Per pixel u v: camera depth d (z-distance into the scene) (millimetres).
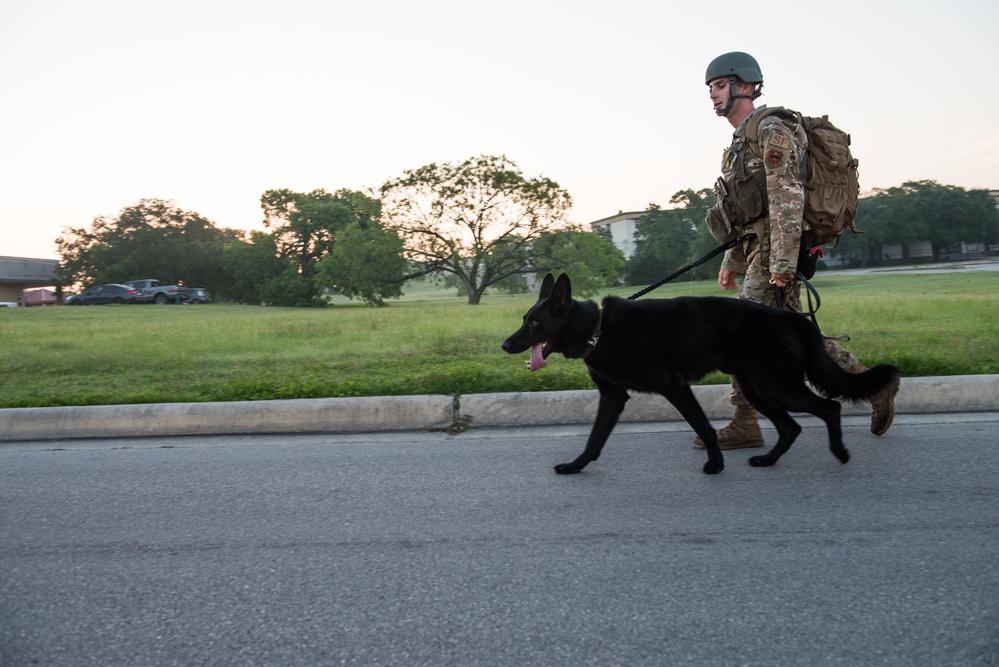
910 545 2885
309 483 3971
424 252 40188
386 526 3287
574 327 4086
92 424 5215
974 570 2643
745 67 4445
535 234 38906
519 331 4199
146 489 3939
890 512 3258
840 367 4102
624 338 3994
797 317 4027
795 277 4188
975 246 60844
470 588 2623
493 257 38938
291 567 2869
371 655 2189
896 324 8984
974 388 5129
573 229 38781
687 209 69938
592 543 3008
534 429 5062
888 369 3939
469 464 4246
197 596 2635
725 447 4457
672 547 2938
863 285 26922
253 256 52062
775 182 4113
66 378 7051
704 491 3648
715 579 2629
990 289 18172
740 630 2260
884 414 4379
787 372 3936
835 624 2281
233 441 4984
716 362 4070
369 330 11164
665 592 2537
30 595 2680
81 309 29734
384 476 4059
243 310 31094
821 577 2621
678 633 2252
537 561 2844
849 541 2941
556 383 5707
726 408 5223
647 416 5227
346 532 3230
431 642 2252
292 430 5199
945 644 2150
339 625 2383
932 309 10953
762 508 3369
